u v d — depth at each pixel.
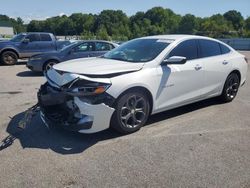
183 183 3.52
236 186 3.47
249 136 4.92
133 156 4.15
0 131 5.04
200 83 5.93
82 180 3.56
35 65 11.22
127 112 4.80
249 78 10.58
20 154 4.18
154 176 3.65
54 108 4.75
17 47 15.05
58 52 11.38
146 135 4.89
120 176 3.65
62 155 4.17
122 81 4.60
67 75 4.58
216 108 6.45
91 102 4.38
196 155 4.20
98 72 4.54
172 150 4.34
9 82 9.64
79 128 4.42
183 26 75.50
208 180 3.58
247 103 6.92
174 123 5.47
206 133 5.02
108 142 4.59
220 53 6.52
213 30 70.19
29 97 7.45
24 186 3.43
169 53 5.37
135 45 5.80
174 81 5.36
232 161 4.04
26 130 5.06
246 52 28.31
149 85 4.93
